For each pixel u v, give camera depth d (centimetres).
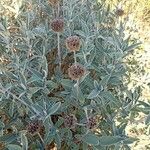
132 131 57
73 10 58
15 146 38
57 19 47
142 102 48
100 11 64
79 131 48
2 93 45
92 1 64
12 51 50
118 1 82
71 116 42
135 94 49
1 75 48
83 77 43
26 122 47
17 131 44
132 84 62
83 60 49
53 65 54
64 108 46
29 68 46
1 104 46
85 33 51
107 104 48
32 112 44
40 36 52
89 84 46
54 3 54
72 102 46
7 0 63
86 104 48
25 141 39
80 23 58
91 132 46
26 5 61
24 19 60
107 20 62
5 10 60
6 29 51
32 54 53
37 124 40
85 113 44
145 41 77
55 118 51
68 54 55
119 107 48
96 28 56
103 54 52
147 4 92
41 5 59
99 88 45
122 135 43
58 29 46
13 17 60
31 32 50
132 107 49
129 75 58
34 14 58
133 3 88
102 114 48
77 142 47
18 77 45
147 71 68
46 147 46
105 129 48
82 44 50
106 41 52
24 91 44
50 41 56
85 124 42
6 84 46
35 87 44
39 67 48
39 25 55
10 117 48
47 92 45
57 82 49
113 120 47
